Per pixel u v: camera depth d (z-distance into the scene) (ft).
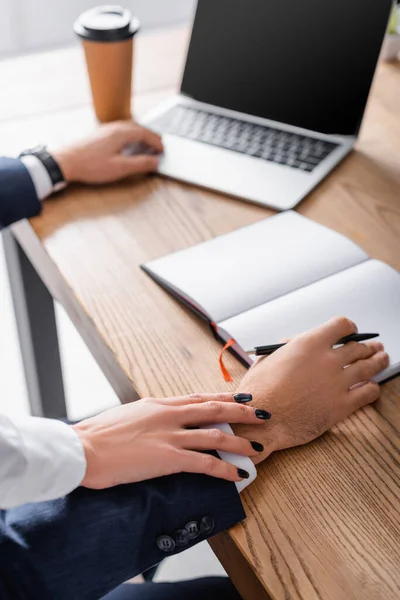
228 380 2.94
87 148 3.98
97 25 4.11
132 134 4.09
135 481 2.61
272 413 2.74
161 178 4.06
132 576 2.54
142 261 3.51
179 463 2.58
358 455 2.66
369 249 3.51
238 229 3.60
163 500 2.56
